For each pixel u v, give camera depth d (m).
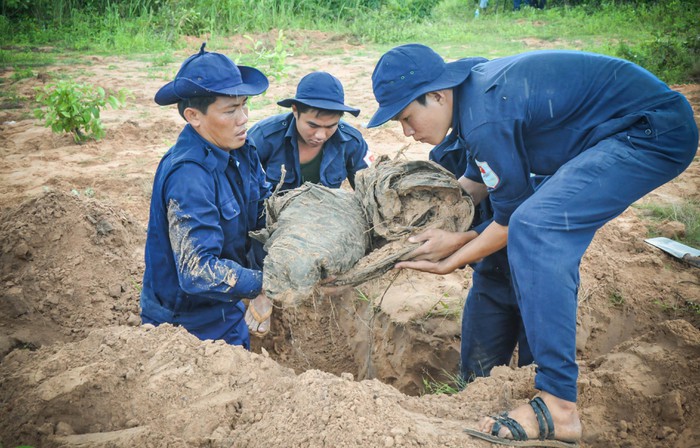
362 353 4.89
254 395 2.84
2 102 10.91
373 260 3.24
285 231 3.21
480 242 3.07
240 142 3.41
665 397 2.86
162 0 18.92
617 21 18.50
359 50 16.86
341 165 4.84
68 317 4.28
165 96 3.35
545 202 2.62
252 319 3.96
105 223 4.82
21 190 6.89
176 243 3.22
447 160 3.82
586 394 2.98
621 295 4.59
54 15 18.91
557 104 2.75
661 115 2.70
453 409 2.91
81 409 2.72
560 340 2.53
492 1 23.89
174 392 2.82
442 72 2.88
